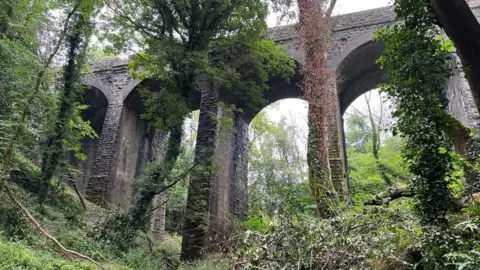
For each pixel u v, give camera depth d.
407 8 6.03
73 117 12.09
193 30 12.52
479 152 5.86
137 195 11.63
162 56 11.59
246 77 14.20
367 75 15.34
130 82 17.12
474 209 4.71
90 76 17.84
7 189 7.97
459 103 11.55
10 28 10.99
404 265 5.26
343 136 15.06
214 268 8.86
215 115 13.00
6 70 9.66
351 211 6.38
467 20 5.09
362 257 4.86
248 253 5.14
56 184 11.99
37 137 10.49
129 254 9.88
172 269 10.69
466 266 4.05
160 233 17.72
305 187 14.27
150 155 18.58
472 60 5.09
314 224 5.28
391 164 16.05
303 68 10.24
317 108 9.64
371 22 13.45
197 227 12.26
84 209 12.63
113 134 16.39
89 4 10.52
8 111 9.24
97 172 15.77
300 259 4.79
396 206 6.99
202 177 13.05
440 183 5.41
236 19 12.80
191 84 12.48
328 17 10.81
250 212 17.56
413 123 5.71
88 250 9.09
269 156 23.98
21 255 6.22
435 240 4.92
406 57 5.98
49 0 11.23
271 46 13.30
